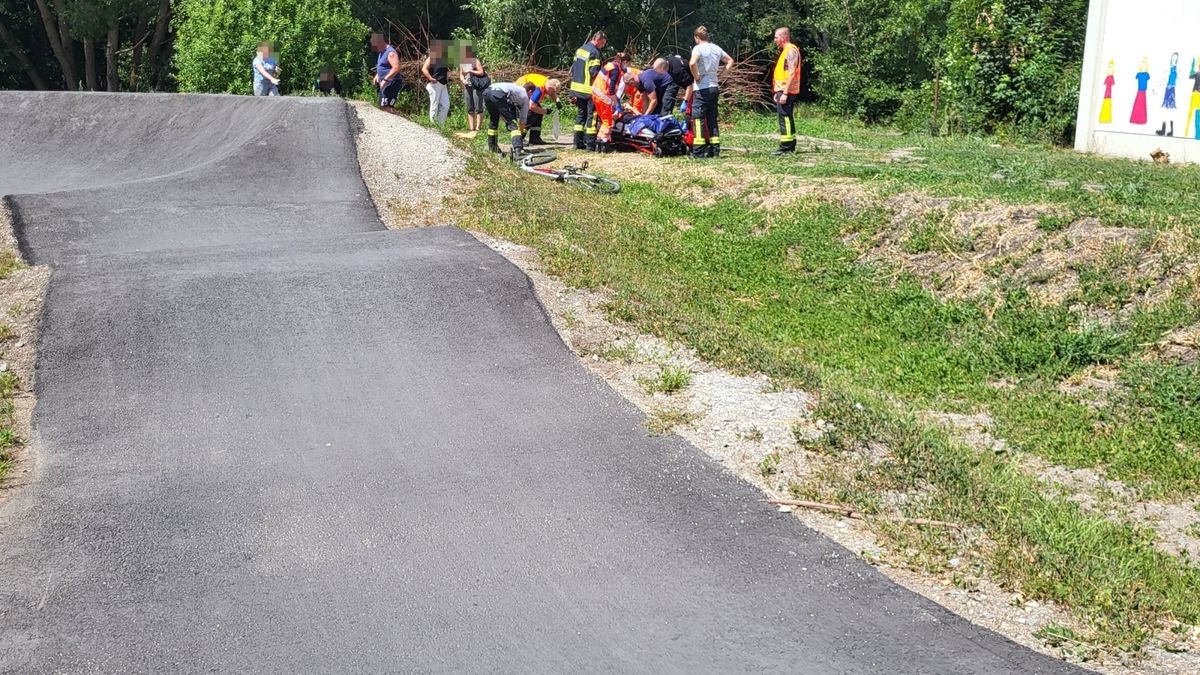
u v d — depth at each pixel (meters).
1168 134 15.34
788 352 8.44
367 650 3.93
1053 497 5.95
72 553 4.61
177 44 25.50
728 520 4.95
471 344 7.16
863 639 4.05
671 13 31.11
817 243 10.88
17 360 6.75
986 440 6.93
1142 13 15.84
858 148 17.03
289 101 14.12
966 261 9.64
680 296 9.56
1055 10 19.50
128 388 6.40
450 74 25.09
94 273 8.30
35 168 15.07
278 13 24.41
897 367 8.29
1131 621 4.27
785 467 5.49
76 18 31.03
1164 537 5.62
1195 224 8.88
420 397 6.35
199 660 3.86
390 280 8.14
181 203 11.03
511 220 10.91
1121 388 7.55
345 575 4.46
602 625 4.12
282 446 5.70
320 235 10.25
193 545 4.68
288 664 3.84
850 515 5.04
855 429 5.88
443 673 3.80
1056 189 11.05
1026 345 8.20
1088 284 8.62
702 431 5.89
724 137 19.05
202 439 5.77
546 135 19.78
